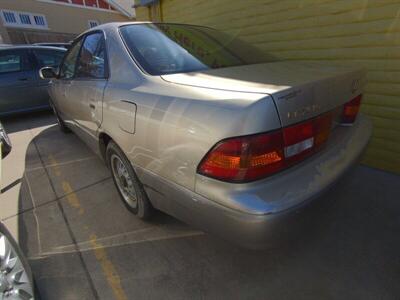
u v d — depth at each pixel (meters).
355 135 1.80
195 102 1.34
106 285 1.70
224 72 1.69
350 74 1.66
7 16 18.97
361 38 2.80
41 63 5.71
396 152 2.82
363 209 2.29
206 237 2.05
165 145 1.48
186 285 1.67
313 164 1.40
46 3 20.52
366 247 1.91
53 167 3.34
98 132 2.34
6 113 5.44
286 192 1.25
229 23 4.33
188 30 2.36
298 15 3.31
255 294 1.60
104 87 2.09
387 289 1.61
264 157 1.19
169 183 1.53
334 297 1.57
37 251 1.99
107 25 2.36
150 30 2.17
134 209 2.28
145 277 1.74
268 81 1.40
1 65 5.27
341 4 2.88
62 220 2.32
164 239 2.05
